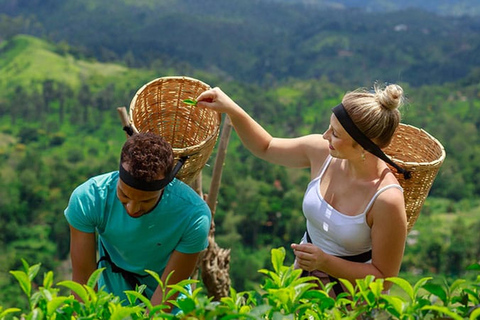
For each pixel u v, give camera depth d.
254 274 51.53
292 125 90.44
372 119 2.19
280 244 57.53
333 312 1.47
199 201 2.28
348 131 2.21
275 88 110.75
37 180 65.12
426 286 1.49
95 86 110.31
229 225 55.72
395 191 2.26
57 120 93.75
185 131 2.80
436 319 1.43
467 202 67.44
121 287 2.37
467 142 78.75
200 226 2.25
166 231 2.24
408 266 51.06
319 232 2.40
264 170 66.06
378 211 2.25
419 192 2.50
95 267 2.34
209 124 2.70
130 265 2.34
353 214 2.30
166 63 130.75
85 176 69.06
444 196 70.06
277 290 1.50
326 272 2.23
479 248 53.09
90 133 90.56
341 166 2.41
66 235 57.62
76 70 118.88
